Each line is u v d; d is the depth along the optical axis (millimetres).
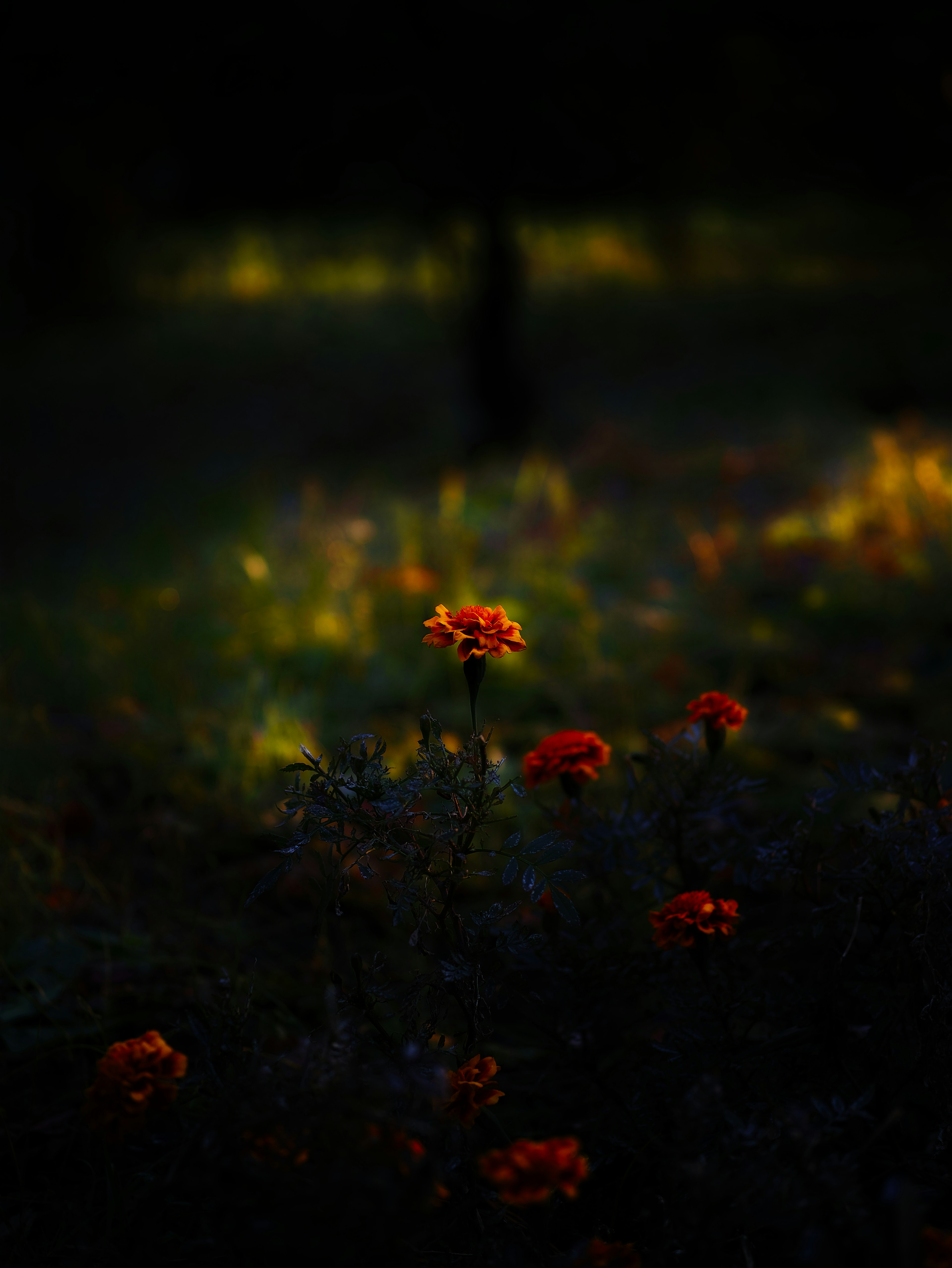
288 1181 1169
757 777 3225
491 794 1455
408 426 10945
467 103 8211
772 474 6703
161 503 8000
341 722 3742
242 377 13688
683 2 7621
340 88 7938
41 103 7852
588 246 17172
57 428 11891
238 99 8023
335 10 7559
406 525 5523
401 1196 1122
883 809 2695
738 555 5043
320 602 4465
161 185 9414
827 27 7711
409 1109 1226
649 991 1760
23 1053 2164
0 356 16109
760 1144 1267
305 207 9023
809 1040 1515
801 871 1604
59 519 8117
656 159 8719
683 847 1822
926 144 8672
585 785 2762
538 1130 1799
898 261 16281
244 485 8062
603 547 5422
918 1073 1445
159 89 7797
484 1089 1365
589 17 7785
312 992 2254
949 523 4879
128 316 17984
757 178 9320
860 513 5156
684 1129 1219
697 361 12133
